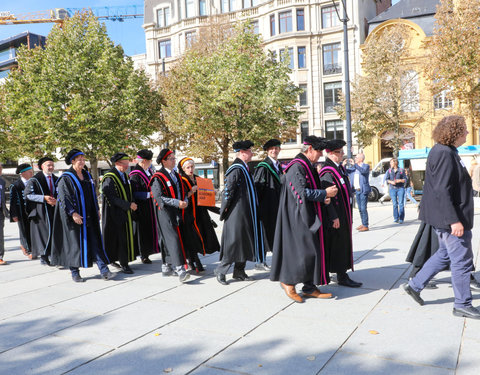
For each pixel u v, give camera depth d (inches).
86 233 218.5
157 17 1539.1
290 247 171.0
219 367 116.3
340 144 190.2
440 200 142.6
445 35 767.7
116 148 832.9
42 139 872.9
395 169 417.7
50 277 238.8
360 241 314.8
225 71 770.2
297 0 1262.3
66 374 115.4
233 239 203.0
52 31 872.9
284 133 904.9
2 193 294.4
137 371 115.7
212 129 798.5
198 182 222.7
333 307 163.8
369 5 1333.7
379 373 109.7
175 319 156.1
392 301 167.8
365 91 937.5
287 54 815.7
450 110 1002.1
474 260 231.0
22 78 871.1
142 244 258.1
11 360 125.5
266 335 137.7
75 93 824.9
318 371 112.1
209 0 1418.6
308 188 170.7
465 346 123.2
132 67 911.0
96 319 159.3
